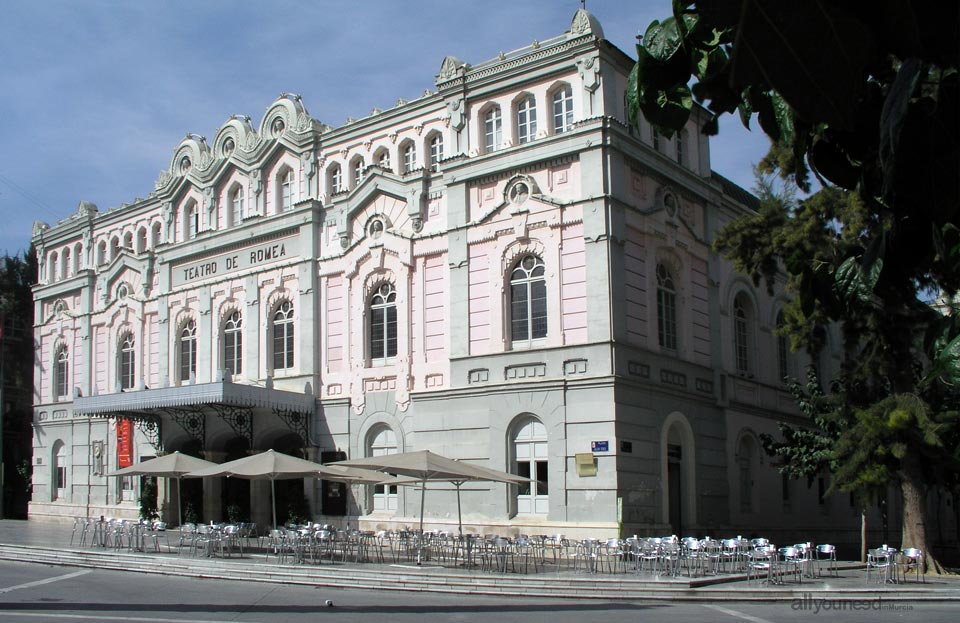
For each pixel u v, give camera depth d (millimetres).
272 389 35000
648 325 31203
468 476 25812
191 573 25781
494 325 31734
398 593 21953
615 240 29938
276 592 21672
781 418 38438
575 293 30219
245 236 39781
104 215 48344
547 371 30344
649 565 25703
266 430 37188
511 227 31734
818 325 28328
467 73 33719
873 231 3357
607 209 29812
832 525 40656
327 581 23641
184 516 39688
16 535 37438
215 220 41812
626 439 29078
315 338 36906
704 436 33156
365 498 34469
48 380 49875
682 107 3004
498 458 30828
